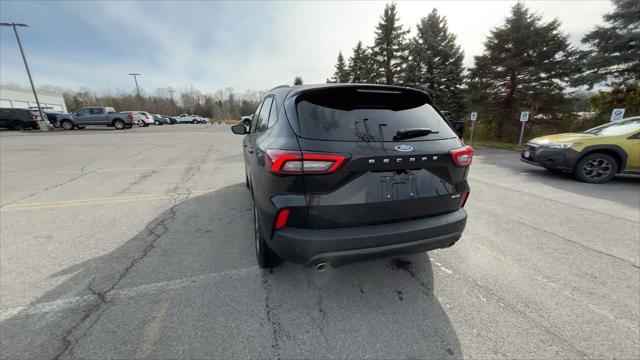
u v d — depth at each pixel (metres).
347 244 1.75
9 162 7.59
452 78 18.17
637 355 1.55
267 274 2.33
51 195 4.57
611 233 3.14
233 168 6.97
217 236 3.06
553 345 1.63
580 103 16.03
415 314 1.89
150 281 2.23
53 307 1.92
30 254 2.65
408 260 2.56
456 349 1.61
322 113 1.91
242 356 1.56
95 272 2.36
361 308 1.95
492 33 15.58
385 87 2.13
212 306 1.95
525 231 3.20
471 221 3.50
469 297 2.06
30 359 1.50
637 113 12.77
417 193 1.94
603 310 1.91
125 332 1.71
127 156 8.84
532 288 2.16
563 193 4.75
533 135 15.64
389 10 25.92
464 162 2.12
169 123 41.03
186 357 1.54
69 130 21.06
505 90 15.84
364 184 1.78
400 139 1.91
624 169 5.26
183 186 5.18
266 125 2.51
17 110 19.78
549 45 14.34
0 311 1.87
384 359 1.55
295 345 1.63
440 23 20.67
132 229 3.24
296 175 1.70
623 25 12.19
